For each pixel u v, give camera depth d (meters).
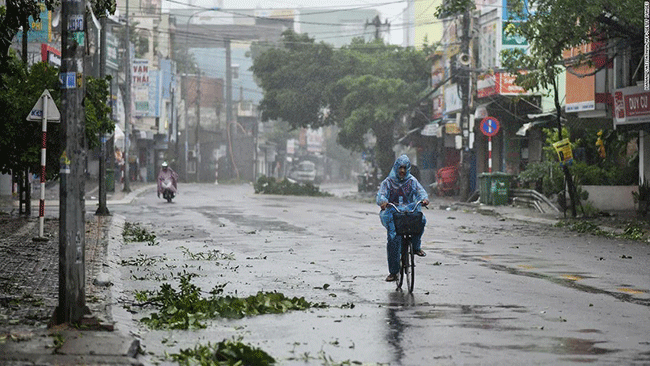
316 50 73.56
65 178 9.92
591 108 32.84
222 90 122.81
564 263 17.80
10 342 9.01
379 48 74.81
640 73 31.75
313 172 137.88
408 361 8.69
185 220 32.09
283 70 74.00
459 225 29.97
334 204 46.62
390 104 65.25
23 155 24.02
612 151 38.66
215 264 17.75
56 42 43.44
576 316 11.33
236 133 123.00
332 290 13.98
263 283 14.87
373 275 15.91
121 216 32.25
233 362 8.43
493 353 9.04
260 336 10.09
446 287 14.18
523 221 32.50
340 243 22.64
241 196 58.50
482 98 46.41
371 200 54.81
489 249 20.97
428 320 11.09
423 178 71.88
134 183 79.00
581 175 36.59
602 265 17.42
